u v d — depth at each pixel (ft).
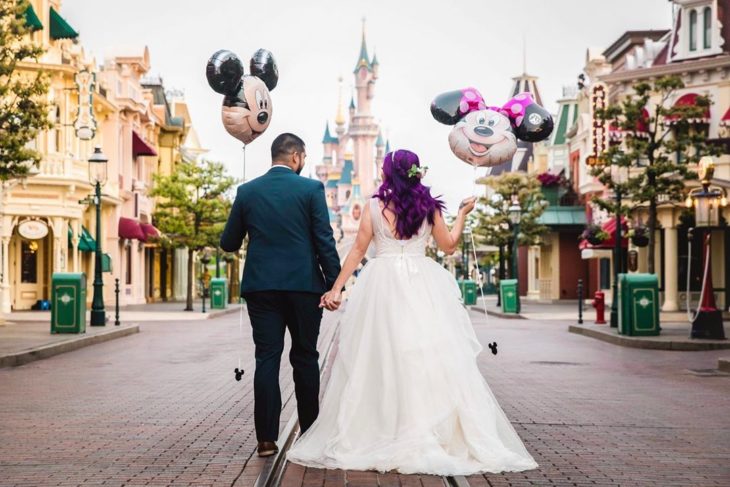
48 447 25.95
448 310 23.89
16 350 55.36
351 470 22.26
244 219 24.47
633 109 97.55
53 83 122.72
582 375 47.50
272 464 23.17
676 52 128.36
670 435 28.66
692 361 55.88
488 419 23.00
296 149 25.05
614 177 96.78
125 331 79.71
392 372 22.81
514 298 121.60
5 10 68.69
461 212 25.09
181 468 22.94
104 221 149.38
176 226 136.15
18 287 128.36
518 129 27.30
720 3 125.59
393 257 23.90
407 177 24.14
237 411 33.17
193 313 125.49
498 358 57.62
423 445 21.97
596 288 179.73
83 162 127.85
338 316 116.37
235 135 28.66
